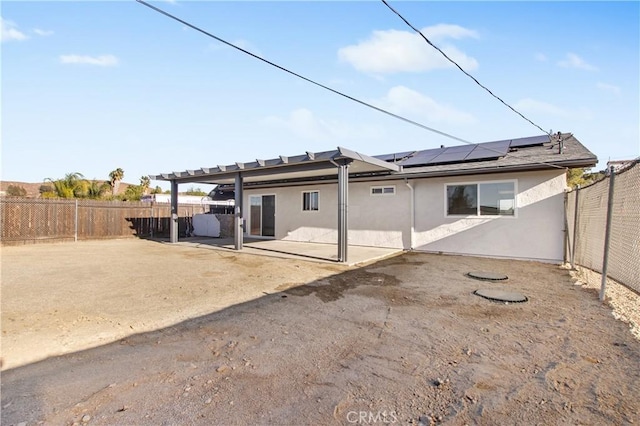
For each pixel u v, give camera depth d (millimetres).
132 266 8180
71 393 2480
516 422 2152
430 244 10883
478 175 9992
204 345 3447
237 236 11234
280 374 2818
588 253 7379
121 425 2096
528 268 7984
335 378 2750
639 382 2654
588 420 2162
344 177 8594
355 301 5148
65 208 14000
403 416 2227
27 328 3877
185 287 6023
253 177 12641
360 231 12352
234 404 2354
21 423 2100
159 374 2803
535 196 9133
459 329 3910
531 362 3033
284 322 4184
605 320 4184
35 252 10617
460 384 2648
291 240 14586
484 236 9898
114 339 3604
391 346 3428
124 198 25781
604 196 6465
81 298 5215
